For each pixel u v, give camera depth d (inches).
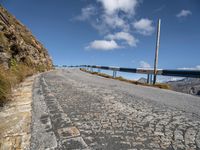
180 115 214.8
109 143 140.3
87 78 693.3
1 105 249.0
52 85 433.1
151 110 232.5
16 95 313.1
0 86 277.0
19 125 178.9
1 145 140.5
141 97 319.0
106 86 455.8
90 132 159.5
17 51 763.4
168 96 349.7
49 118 195.2
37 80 535.5
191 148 134.9
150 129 169.0
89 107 238.2
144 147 135.2
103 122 183.9
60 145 137.4
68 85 441.4
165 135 156.6
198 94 423.8
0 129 170.4
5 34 717.3
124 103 265.3
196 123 188.1
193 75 438.9
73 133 157.5
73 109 228.1
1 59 504.4
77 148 132.8
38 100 276.4
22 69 654.5
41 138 149.4
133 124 180.5
